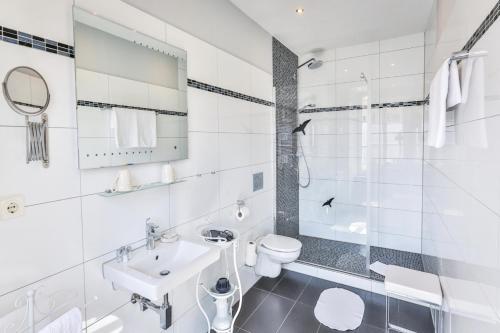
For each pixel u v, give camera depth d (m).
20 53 1.00
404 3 2.19
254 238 2.63
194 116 1.85
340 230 3.25
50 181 1.10
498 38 0.81
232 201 2.28
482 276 0.97
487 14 0.92
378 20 2.48
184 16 1.75
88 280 1.25
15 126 1.00
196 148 1.87
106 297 1.33
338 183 3.22
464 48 1.24
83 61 1.19
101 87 1.27
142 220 1.51
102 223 1.31
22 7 1.01
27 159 1.03
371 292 2.45
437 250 1.96
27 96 1.02
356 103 3.06
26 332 1.00
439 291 1.63
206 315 1.83
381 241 3.16
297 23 2.53
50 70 1.09
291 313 2.16
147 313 1.54
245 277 2.48
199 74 1.88
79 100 1.18
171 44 1.65
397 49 2.89
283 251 2.36
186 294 1.82
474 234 1.06
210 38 1.98
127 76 1.39
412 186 2.95
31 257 1.06
